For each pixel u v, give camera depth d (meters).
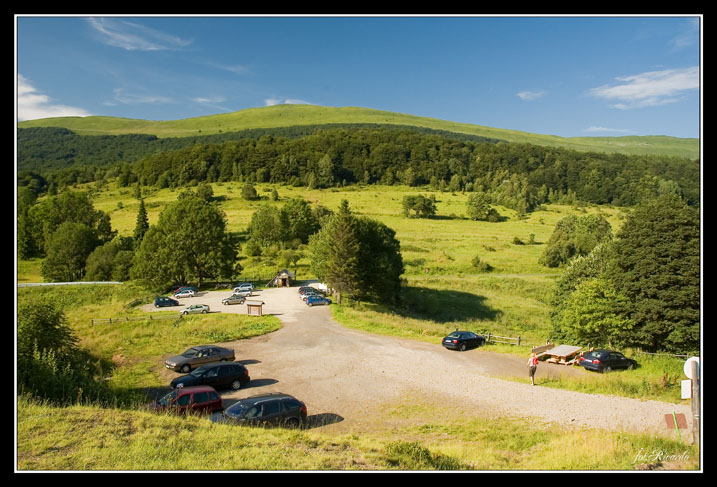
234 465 12.63
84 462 12.43
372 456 13.91
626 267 40.19
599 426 18.70
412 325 46.22
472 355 33.59
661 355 33.50
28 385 19.70
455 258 106.19
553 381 26.30
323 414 21.92
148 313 51.22
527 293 81.38
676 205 38.09
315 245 77.25
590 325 38.84
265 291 71.31
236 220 148.75
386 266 63.62
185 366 29.30
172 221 79.06
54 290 72.31
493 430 18.97
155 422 16.41
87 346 34.16
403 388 25.72
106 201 189.38
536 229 146.50
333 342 37.56
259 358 32.69
